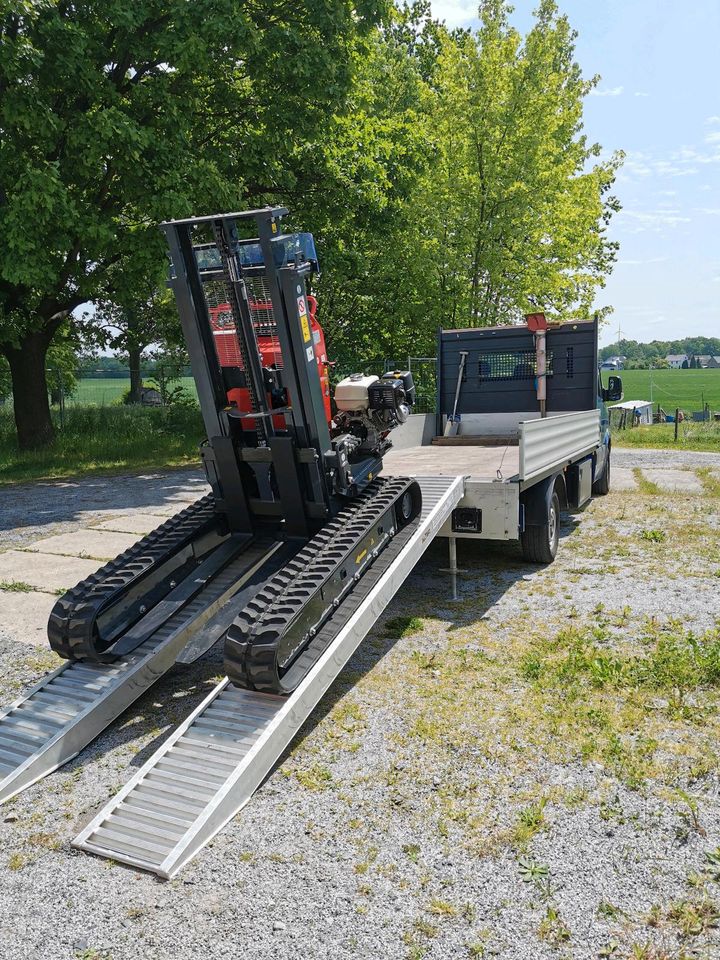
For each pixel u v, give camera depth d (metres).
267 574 5.03
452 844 3.40
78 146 13.73
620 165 26.72
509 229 21.25
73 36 12.86
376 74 26.89
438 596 6.85
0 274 14.93
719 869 3.16
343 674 5.19
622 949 2.78
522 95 20.61
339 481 5.20
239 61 16.14
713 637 5.57
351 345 24.69
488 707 4.65
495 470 7.66
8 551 9.27
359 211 18.77
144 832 3.54
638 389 93.44
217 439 5.20
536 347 10.15
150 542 5.26
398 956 2.79
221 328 5.14
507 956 2.77
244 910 3.06
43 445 18.66
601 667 4.93
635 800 3.66
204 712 4.32
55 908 3.13
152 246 14.23
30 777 4.08
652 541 8.64
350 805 3.73
